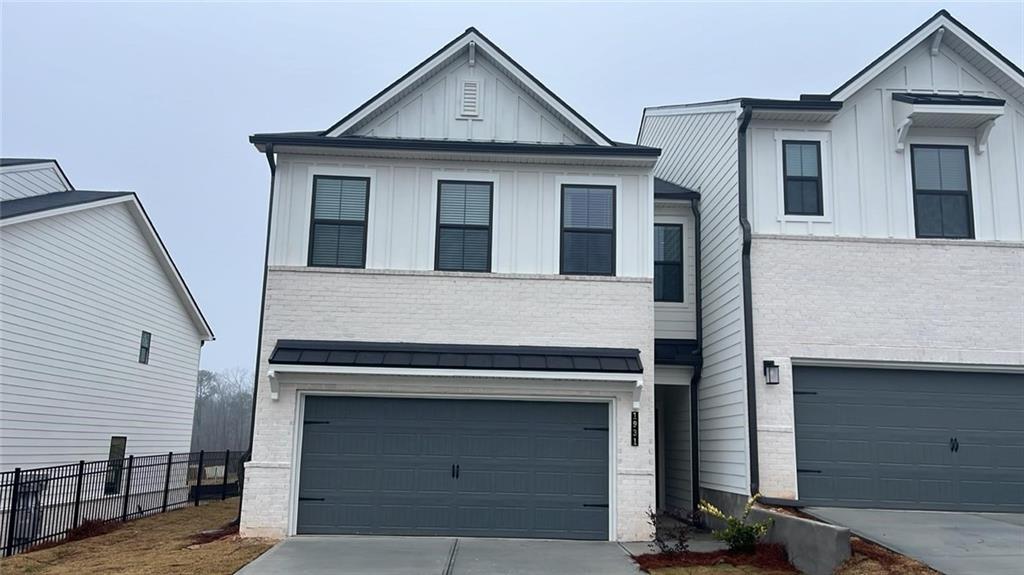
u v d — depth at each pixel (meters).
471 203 13.16
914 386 12.80
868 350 12.67
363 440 12.41
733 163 13.51
